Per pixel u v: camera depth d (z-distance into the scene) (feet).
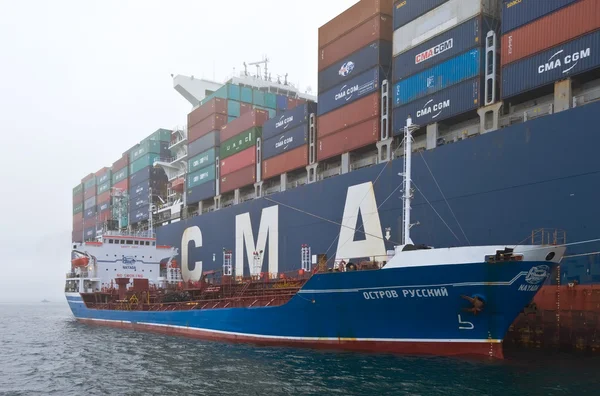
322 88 125.49
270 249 138.72
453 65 93.40
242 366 68.33
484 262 61.16
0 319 207.92
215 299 101.91
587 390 52.37
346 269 78.33
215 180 174.50
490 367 61.46
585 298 69.31
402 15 104.68
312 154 129.18
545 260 61.57
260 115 154.81
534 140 78.38
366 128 111.04
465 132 94.53
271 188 147.64
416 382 56.65
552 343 73.10
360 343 73.51
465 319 64.54
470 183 87.86
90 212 272.10
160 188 213.46
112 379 64.44
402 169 100.01
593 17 72.59
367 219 107.65
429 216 95.04
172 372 66.69
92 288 150.82
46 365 77.10
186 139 199.82
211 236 169.58
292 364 67.92
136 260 152.66
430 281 64.90
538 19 80.23
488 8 90.89
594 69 72.18
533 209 77.71
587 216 70.64
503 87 84.94
